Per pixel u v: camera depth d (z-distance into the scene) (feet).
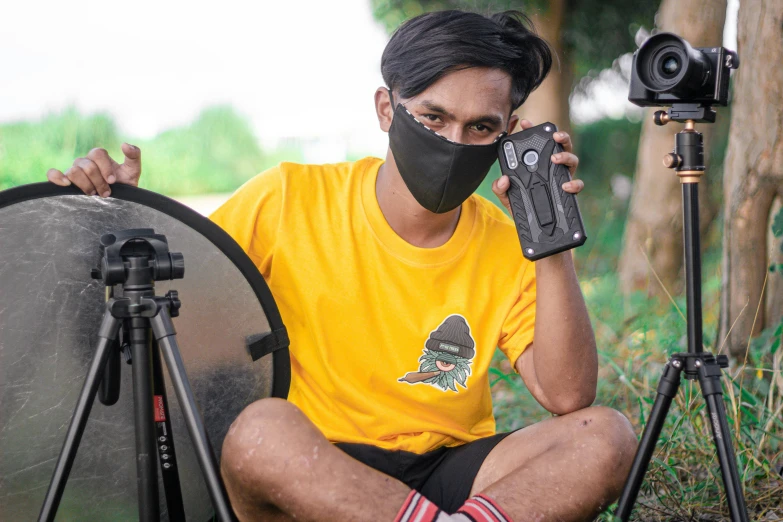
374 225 10.65
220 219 10.93
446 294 10.68
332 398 10.45
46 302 9.77
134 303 8.60
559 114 45.73
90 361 9.95
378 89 10.73
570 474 9.02
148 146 75.05
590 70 54.70
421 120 9.95
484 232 11.07
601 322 24.21
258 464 8.47
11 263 9.60
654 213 30.09
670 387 9.52
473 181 10.05
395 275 10.59
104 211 9.97
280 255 10.61
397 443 10.32
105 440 10.06
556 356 10.15
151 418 8.84
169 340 8.66
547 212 9.75
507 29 10.04
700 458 13.34
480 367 10.67
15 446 9.70
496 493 8.74
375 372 10.41
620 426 9.45
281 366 10.54
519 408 18.48
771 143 15.03
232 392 10.46
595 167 64.90
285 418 8.60
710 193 30.78
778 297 15.23
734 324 15.05
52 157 57.77
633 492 9.36
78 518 10.00
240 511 9.16
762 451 13.92
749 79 15.31
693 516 12.16
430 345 10.50
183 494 10.45
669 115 9.58
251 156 78.89
